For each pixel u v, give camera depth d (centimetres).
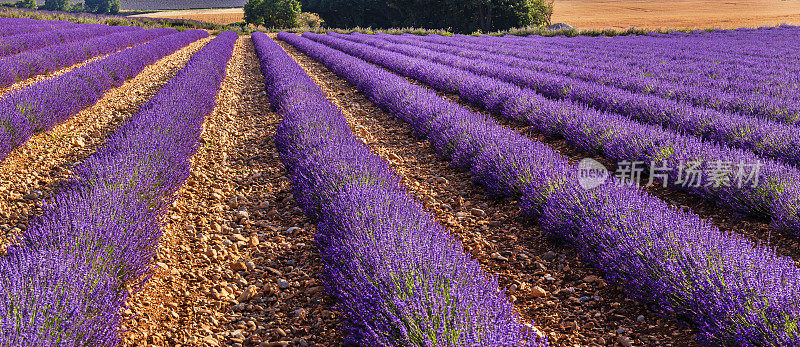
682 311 241
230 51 1920
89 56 1357
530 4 5722
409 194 410
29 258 234
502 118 780
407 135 690
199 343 245
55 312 203
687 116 602
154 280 302
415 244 265
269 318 271
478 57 1523
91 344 209
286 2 6738
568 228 327
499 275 310
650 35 3070
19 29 1856
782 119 596
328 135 522
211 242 363
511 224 385
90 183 361
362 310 222
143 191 370
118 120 758
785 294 209
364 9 6881
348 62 1298
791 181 357
